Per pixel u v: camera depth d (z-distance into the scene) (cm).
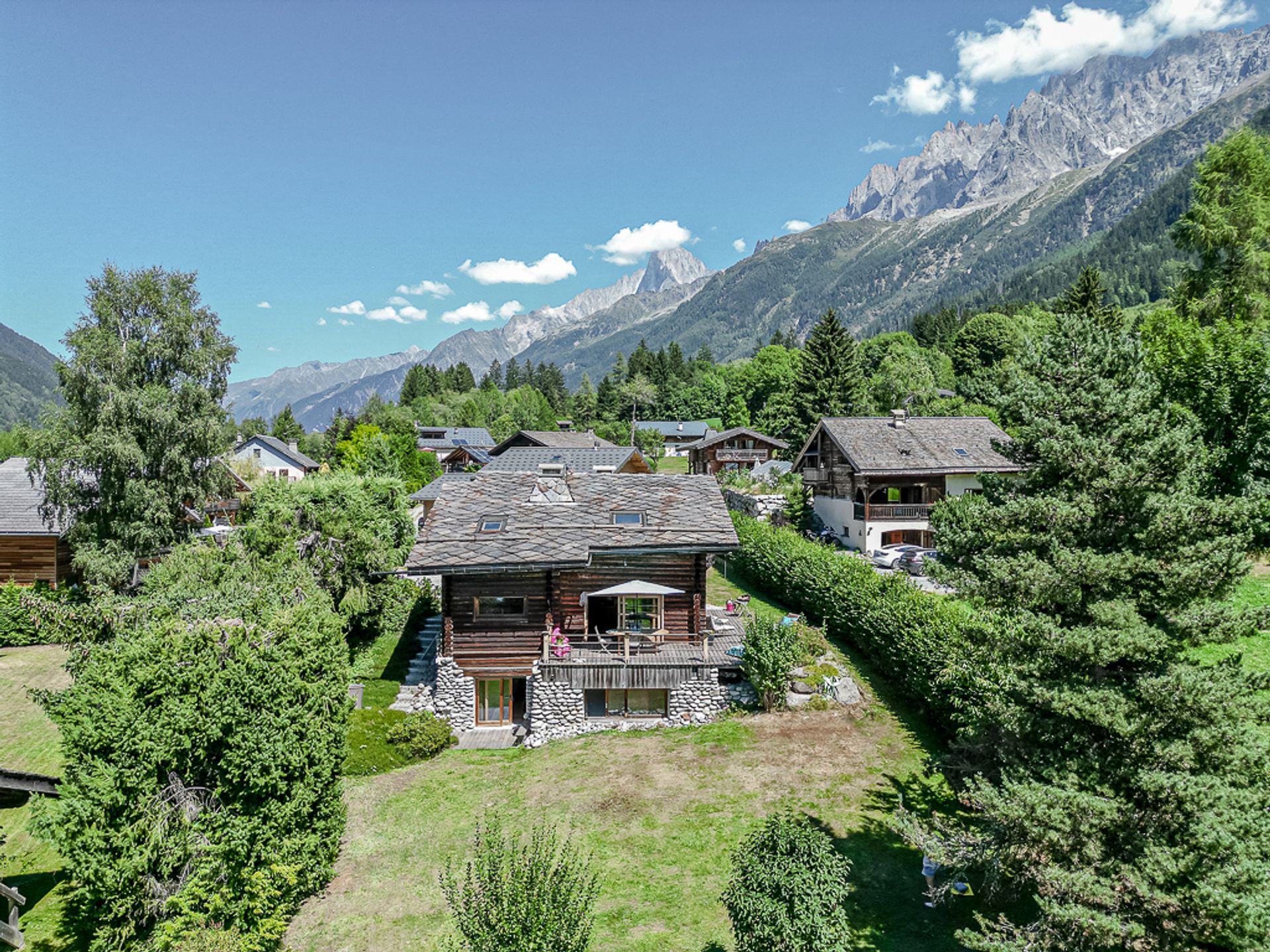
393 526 3897
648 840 1886
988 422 5200
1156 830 1127
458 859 1883
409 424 11775
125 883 1435
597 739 2536
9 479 4181
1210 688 1088
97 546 3681
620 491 3067
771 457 9188
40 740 2558
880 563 4297
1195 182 4962
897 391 9312
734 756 2284
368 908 1711
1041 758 1274
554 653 2667
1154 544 1259
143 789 1468
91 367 3681
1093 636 1205
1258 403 3158
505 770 2369
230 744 1589
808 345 9331
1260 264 4594
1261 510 1370
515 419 15812
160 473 3816
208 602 2012
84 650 2064
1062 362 1405
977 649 1463
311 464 9988
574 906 1286
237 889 1566
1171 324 3969
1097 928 1054
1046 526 1360
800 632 2875
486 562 2572
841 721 2453
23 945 1677
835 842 1798
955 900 1560
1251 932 947
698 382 18250
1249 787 1098
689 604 2798
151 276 3938
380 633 3606
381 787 2283
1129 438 1310
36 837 1420
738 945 1323
